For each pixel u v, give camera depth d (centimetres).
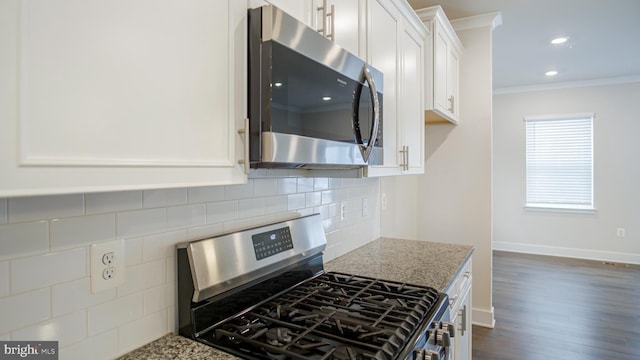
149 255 100
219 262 112
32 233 76
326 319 113
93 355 87
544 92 546
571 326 314
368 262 192
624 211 508
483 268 324
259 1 94
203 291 105
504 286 416
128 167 63
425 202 350
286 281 143
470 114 329
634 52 395
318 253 165
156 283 101
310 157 104
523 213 568
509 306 359
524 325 317
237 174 87
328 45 114
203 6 78
